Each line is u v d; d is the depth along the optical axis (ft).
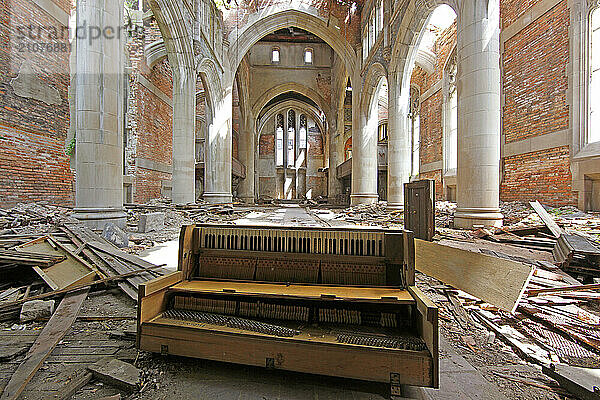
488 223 22.85
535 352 7.57
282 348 6.44
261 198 123.44
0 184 26.22
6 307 9.46
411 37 37.35
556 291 10.80
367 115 56.08
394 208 41.68
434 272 12.05
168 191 56.18
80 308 10.04
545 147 32.07
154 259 16.42
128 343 7.97
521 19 35.01
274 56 94.53
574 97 28.89
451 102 50.16
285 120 124.88
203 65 44.68
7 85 26.81
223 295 8.12
